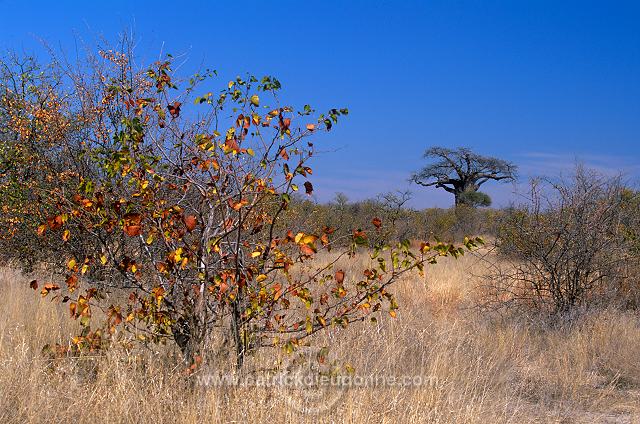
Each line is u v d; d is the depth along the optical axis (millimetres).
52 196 9586
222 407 4730
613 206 10266
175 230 5410
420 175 58312
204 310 5422
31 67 12438
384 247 5477
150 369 5113
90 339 5578
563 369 7191
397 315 8383
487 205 54812
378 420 4941
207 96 5332
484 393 5922
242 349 5348
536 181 10531
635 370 7340
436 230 29516
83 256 9211
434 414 5113
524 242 10297
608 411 6297
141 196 5426
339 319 5496
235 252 5383
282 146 5281
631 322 9031
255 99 5254
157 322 5422
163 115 5598
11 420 4500
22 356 5344
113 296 7508
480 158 56969
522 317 9609
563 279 10352
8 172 10633
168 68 5688
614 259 10188
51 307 7449
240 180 5434
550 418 5953
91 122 9906
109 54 9992
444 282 12641
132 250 7480
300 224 11211
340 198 29625
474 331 8625
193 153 5570
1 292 8867
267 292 5457
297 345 5535
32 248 10727
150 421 4617
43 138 10500
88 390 4988
